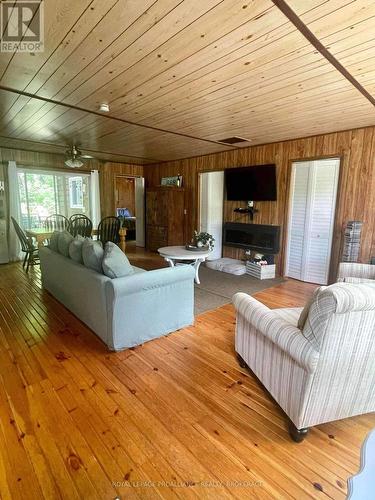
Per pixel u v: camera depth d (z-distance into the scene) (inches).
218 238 226.4
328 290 50.3
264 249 193.3
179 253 161.0
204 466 53.3
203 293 152.3
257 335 73.8
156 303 99.0
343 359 54.0
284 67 81.5
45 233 196.9
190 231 250.8
